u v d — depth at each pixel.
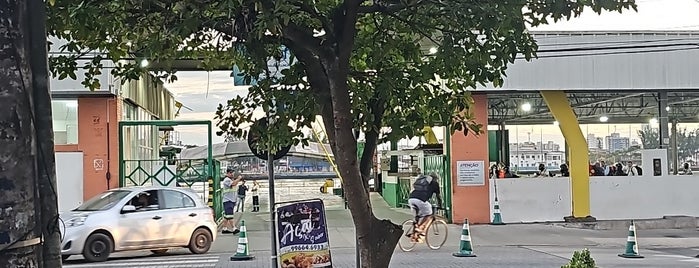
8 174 2.63
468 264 13.95
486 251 16.12
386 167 32.06
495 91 21.92
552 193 22.72
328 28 4.59
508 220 22.47
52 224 2.84
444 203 22.78
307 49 4.83
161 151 30.03
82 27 4.69
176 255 15.66
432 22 4.89
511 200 22.52
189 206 15.84
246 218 25.39
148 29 4.73
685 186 23.23
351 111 5.07
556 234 19.84
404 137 5.47
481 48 4.68
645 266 13.84
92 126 20.20
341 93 4.60
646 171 23.58
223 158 29.73
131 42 5.22
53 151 2.89
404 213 26.03
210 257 15.25
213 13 4.55
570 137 22.81
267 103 5.66
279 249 7.77
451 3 4.46
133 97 23.23
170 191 15.70
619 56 22.56
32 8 2.85
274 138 5.67
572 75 22.36
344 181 4.73
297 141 5.73
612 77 22.56
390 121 5.49
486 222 22.33
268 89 5.64
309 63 5.15
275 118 5.74
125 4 4.44
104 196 15.43
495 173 23.48
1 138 2.62
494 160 28.88
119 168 20.31
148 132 27.06
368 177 5.34
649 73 22.69
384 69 5.52
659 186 23.14
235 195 21.16
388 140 5.47
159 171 21.88
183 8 4.19
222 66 6.09
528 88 22.06
